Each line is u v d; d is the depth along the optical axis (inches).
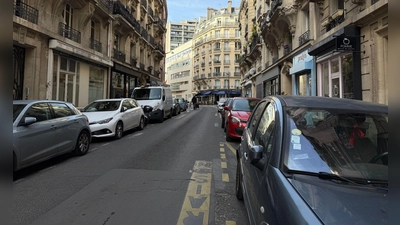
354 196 71.4
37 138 200.2
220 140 363.9
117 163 234.2
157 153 275.9
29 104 207.9
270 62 949.8
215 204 146.3
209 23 2903.5
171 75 3786.9
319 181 78.4
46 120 219.0
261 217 77.8
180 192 163.2
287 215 65.9
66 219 127.0
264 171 89.1
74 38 585.9
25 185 175.2
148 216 130.6
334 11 456.1
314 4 530.3
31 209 137.6
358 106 108.7
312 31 538.3
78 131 258.4
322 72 508.7
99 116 358.0
